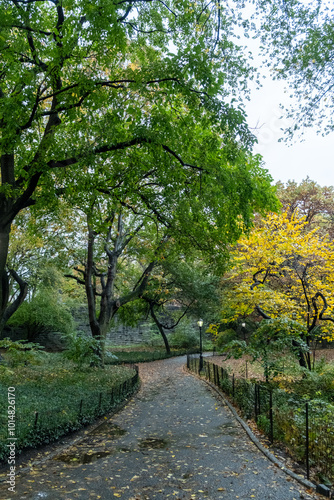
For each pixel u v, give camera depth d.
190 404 12.38
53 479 5.67
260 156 12.41
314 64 8.51
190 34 9.58
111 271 21.22
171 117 9.62
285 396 10.28
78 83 8.19
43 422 7.84
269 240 15.68
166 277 33.47
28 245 26.58
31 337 34.19
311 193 31.06
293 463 6.15
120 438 8.33
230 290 16.53
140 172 11.21
